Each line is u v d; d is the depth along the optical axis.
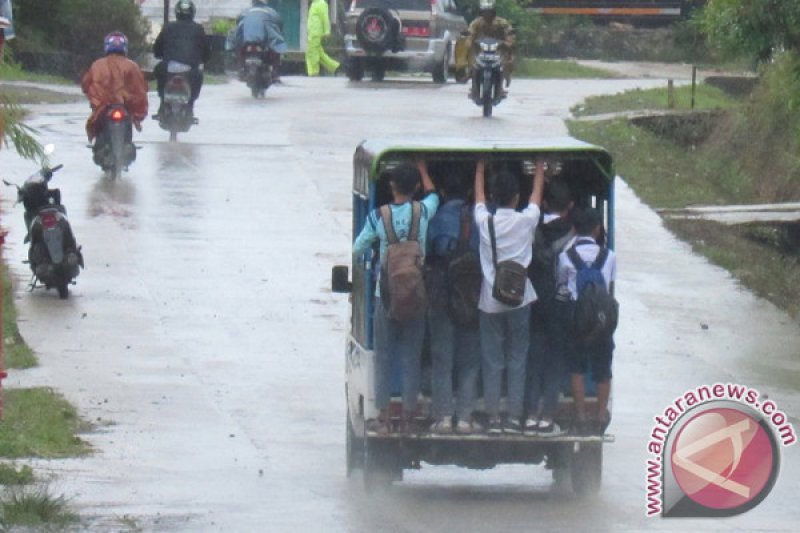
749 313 40.47
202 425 29.12
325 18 101.81
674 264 45.41
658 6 125.56
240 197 50.41
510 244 23.00
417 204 23.17
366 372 23.75
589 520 23.23
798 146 59.72
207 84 88.12
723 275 44.53
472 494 25.22
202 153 57.88
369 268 23.83
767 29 42.88
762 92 65.88
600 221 23.94
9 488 23.72
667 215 52.28
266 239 45.16
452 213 23.47
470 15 112.75
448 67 91.88
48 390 30.25
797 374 34.75
